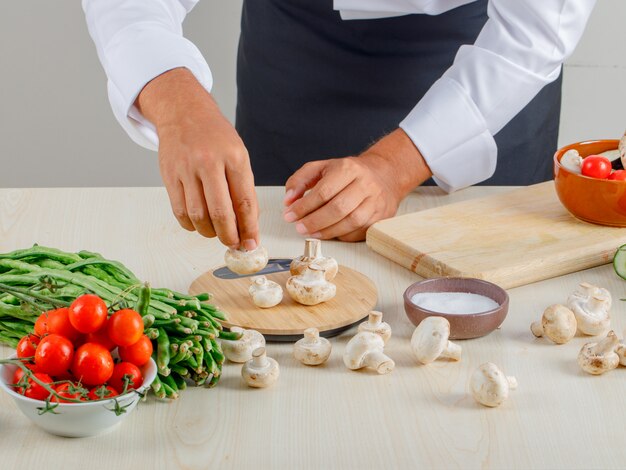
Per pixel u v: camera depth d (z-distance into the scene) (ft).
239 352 3.32
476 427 2.99
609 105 8.17
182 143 3.74
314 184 4.63
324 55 5.78
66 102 8.21
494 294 3.69
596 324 3.55
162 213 4.74
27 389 2.80
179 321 3.05
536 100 5.90
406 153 4.81
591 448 2.89
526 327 3.66
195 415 3.04
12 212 4.67
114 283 3.34
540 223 4.47
